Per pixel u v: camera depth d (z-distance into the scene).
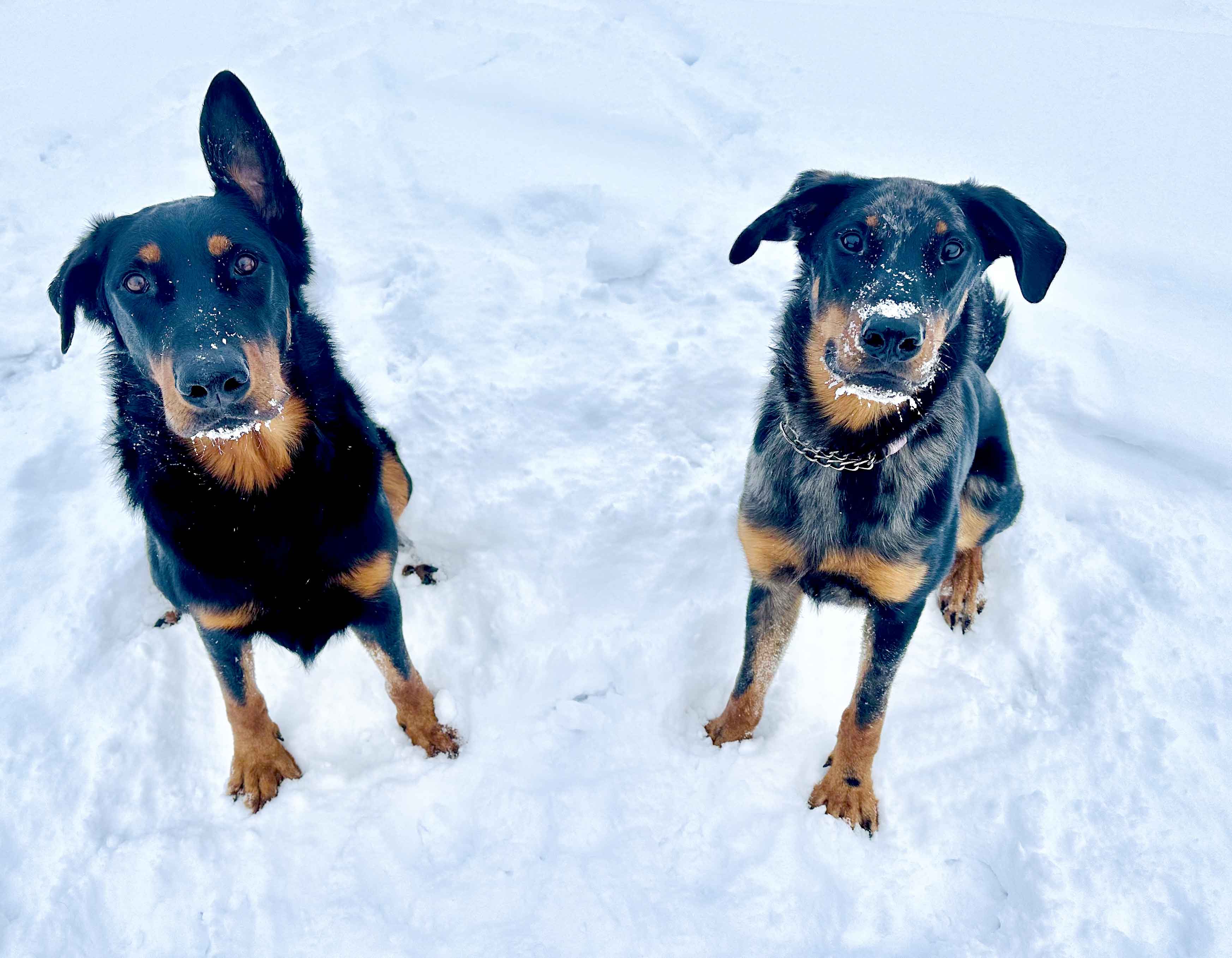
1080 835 1.12
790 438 1.10
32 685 1.22
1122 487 1.35
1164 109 1.87
